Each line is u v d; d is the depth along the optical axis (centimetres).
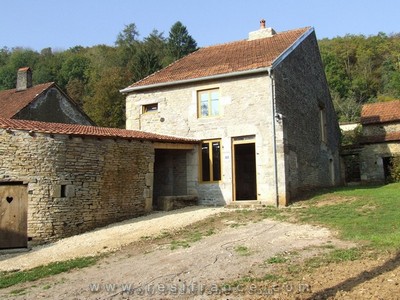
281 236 1019
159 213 1509
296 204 1519
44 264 959
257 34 2214
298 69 1922
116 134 1419
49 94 2272
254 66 1634
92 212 1300
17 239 1156
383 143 2592
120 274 808
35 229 1168
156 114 1834
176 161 1777
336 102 5069
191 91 1766
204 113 1745
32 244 1159
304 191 1791
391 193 1472
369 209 1235
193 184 1722
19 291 753
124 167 1417
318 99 2234
